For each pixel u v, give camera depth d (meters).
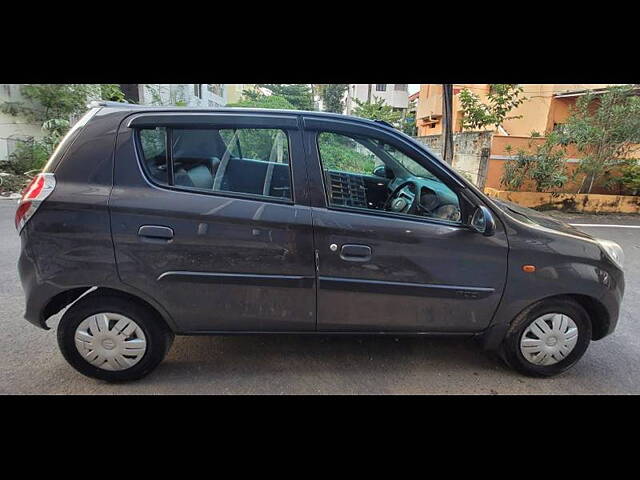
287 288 2.27
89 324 2.29
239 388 2.36
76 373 2.45
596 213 8.26
